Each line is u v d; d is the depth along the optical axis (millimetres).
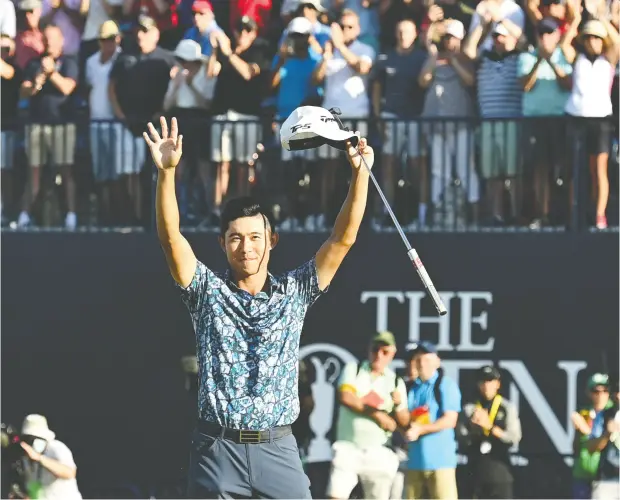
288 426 15453
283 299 15516
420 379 29531
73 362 33938
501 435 30281
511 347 33438
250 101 34031
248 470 15203
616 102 33562
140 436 33812
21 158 34312
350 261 33469
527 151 33375
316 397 33281
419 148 33438
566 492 32938
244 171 33812
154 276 33969
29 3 35125
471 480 30281
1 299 33938
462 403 33344
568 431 33250
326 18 33938
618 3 34031
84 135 34188
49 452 30562
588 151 33312
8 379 33875
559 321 33406
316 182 33812
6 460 30844
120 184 34250
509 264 33438
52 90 34781
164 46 35281
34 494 30531
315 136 16141
